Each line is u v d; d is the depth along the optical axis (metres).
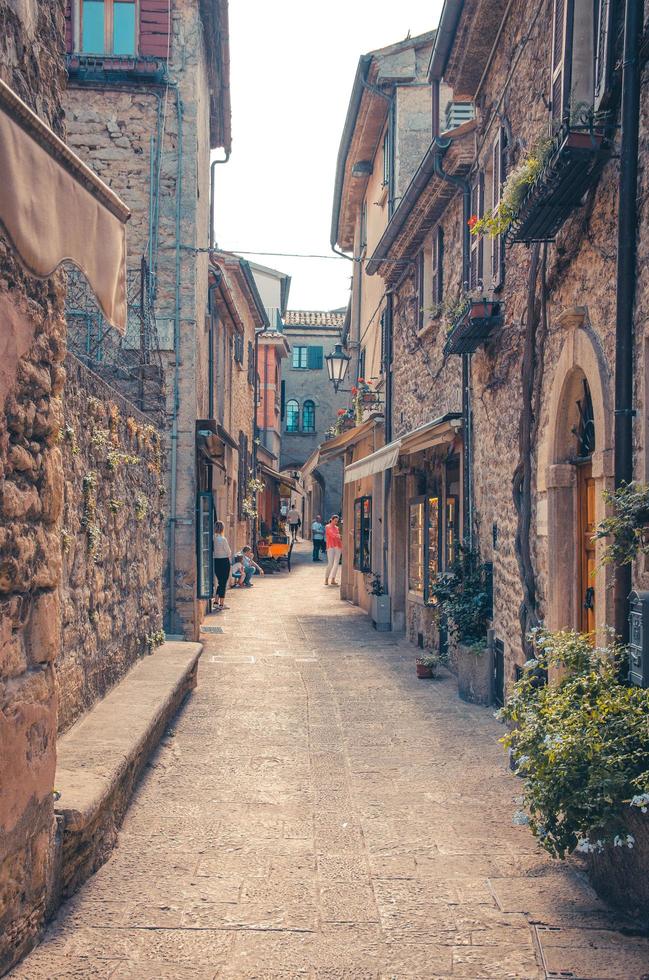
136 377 11.05
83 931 3.59
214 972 3.27
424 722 7.50
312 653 11.41
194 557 11.88
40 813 3.55
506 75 7.71
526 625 6.63
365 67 14.52
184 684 7.87
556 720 4.02
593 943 3.52
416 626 12.27
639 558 4.38
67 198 3.19
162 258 11.77
